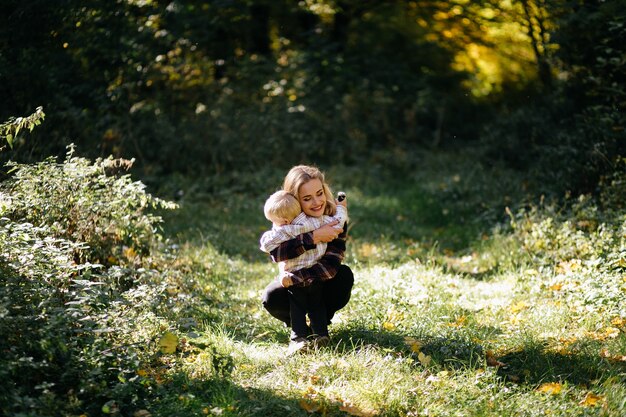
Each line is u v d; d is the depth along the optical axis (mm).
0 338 3531
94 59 9258
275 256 4348
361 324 4898
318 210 4422
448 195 9992
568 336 4723
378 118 13648
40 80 7840
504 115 12633
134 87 10312
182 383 3875
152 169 9758
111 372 3732
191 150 10586
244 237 8125
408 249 7645
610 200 6840
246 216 9016
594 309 5059
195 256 6723
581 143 8258
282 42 14086
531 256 6473
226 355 4246
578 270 5758
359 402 3779
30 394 3484
